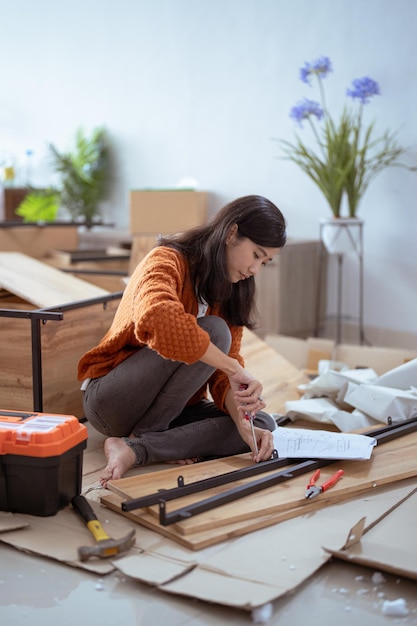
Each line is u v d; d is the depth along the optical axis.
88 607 1.50
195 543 1.67
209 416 2.32
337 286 4.69
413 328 4.38
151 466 2.19
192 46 5.24
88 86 6.00
